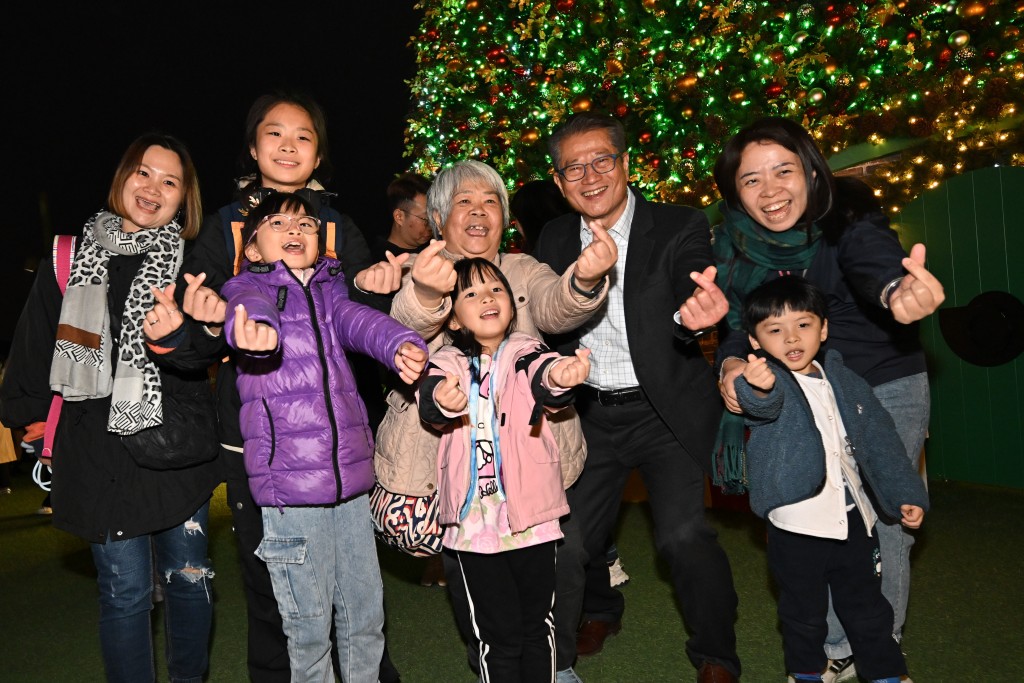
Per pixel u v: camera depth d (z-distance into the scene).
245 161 3.22
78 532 2.83
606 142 3.19
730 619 3.07
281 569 2.66
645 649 3.75
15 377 3.01
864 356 3.07
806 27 6.14
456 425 2.79
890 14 5.86
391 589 4.83
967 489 6.44
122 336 2.86
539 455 2.75
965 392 6.61
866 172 6.70
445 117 7.88
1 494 8.41
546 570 2.82
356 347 2.68
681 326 2.86
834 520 2.85
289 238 2.72
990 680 3.22
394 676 3.45
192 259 2.95
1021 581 4.31
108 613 2.84
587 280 2.72
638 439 3.26
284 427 2.62
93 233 3.00
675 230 3.22
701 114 6.52
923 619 3.88
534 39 7.28
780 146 2.95
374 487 3.09
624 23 6.73
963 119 6.07
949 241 6.56
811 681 2.99
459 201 3.15
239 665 3.80
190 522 3.00
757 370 2.71
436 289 2.65
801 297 2.92
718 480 3.05
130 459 2.87
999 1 5.81
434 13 7.82
